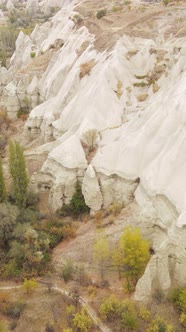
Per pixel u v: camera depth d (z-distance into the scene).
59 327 32.44
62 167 45.84
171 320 31.84
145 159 41.75
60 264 38.72
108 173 42.78
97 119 49.84
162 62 53.28
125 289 34.47
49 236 41.34
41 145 56.97
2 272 38.66
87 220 43.12
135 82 52.97
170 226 35.91
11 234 41.56
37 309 34.53
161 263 33.72
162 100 46.06
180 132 40.41
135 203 40.69
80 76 59.53
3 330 32.94
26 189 46.00
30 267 38.62
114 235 38.91
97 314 33.00
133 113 50.16
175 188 36.91
